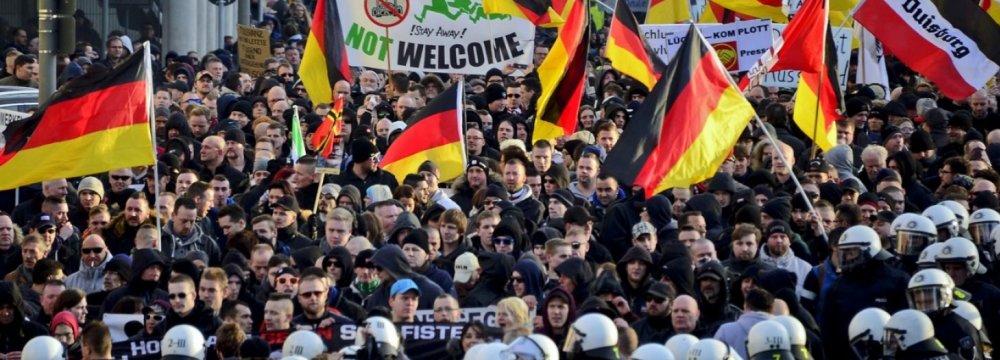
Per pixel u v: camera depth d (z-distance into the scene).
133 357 34.69
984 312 34.72
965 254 34.59
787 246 37.75
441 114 49.03
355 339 32.50
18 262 42.19
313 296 33.94
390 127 54.72
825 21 48.38
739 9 64.88
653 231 39.12
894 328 29.44
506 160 46.53
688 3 71.81
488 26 60.38
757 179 46.16
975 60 52.69
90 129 41.72
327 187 44.88
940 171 48.47
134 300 35.88
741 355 31.75
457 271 37.25
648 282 36.47
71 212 46.53
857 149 52.69
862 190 43.66
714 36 60.03
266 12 116.06
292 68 74.62
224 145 51.28
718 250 40.53
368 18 60.19
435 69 60.47
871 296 34.12
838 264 34.81
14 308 35.84
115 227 43.12
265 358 31.09
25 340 36.09
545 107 50.25
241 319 35.09
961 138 53.62
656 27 60.66
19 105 59.75
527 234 41.50
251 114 59.16
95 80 41.78
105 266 39.41
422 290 35.72
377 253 36.22
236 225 42.28
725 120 39.66
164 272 37.84
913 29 53.00
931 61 53.00
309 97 62.25
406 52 60.31
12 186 41.84
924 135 51.84
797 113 51.81
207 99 62.53
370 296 36.38
